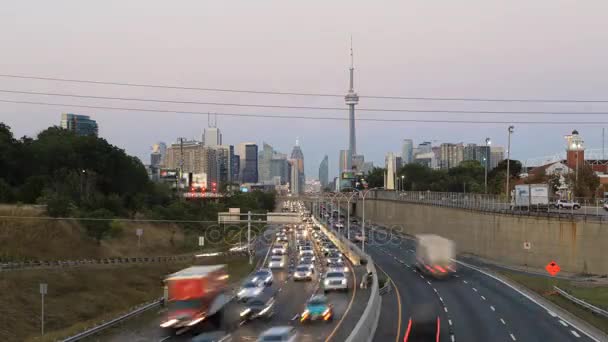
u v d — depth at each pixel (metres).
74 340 36.91
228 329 40.16
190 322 39.66
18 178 136.00
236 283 69.69
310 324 41.97
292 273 79.00
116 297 78.06
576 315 46.22
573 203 102.69
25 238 97.81
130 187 160.50
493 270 80.00
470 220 107.12
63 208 107.75
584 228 76.69
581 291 62.88
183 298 40.12
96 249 109.19
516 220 88.50
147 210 142.12
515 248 88.56
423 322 44.84
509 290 63.09
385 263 92.06
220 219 100.25
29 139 148.75
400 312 49.50
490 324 44.19
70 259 99.81
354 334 33.41
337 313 46.81
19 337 56.50
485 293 60.84
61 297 71.31
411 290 63.09
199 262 107.00
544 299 55.09
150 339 37.50
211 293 42.66
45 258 95.44
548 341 38.44
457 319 46.25
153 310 50.09
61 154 145.00
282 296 56.84
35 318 62.75
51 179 130.62
